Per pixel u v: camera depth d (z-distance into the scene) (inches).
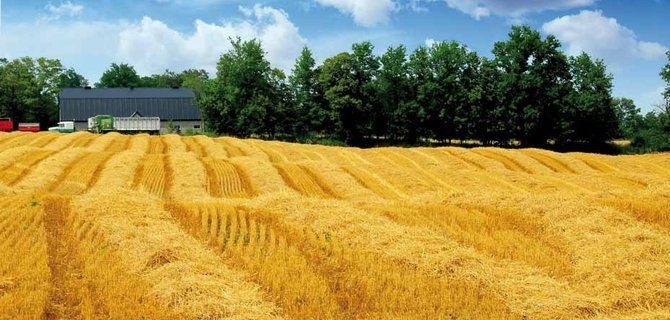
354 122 2733.8
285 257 498.9
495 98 2529.5
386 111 2805.1
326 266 483.5
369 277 450.6
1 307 374.3
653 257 487.8
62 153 1251.8
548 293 416.5
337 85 2694.4
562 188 1027.9
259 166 1165.1
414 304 399.9
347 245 532.1
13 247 503.8
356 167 1210.0
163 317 374.3
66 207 675.4
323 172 1135.6
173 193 948.0
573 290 429.1
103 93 3358.8
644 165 1403.8
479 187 1041.5
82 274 450.3
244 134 2783.0
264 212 668.1
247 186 1037.8
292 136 2869.1
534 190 1019.9
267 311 384.8
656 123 2320.4
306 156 1496.1
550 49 2437.3
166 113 3262.8
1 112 3531.0
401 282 434.6
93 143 1588.3
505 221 641.6
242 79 2792.8
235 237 571.2
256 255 502.6
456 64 2655.0
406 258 486.3
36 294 397.4
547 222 623.8
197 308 384.8
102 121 2527.1
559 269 479.8
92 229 570.6
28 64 3565.5
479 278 444.8
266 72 2847.0
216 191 992.2
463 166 1382.9
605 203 681.6
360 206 707.4
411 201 759.7
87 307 384.2
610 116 2556.6
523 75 2412.6
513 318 380.5
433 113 2652.6
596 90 2554.1
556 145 2522.1
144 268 461.1
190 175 1074.7
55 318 373.7
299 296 410.9
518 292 421.4
